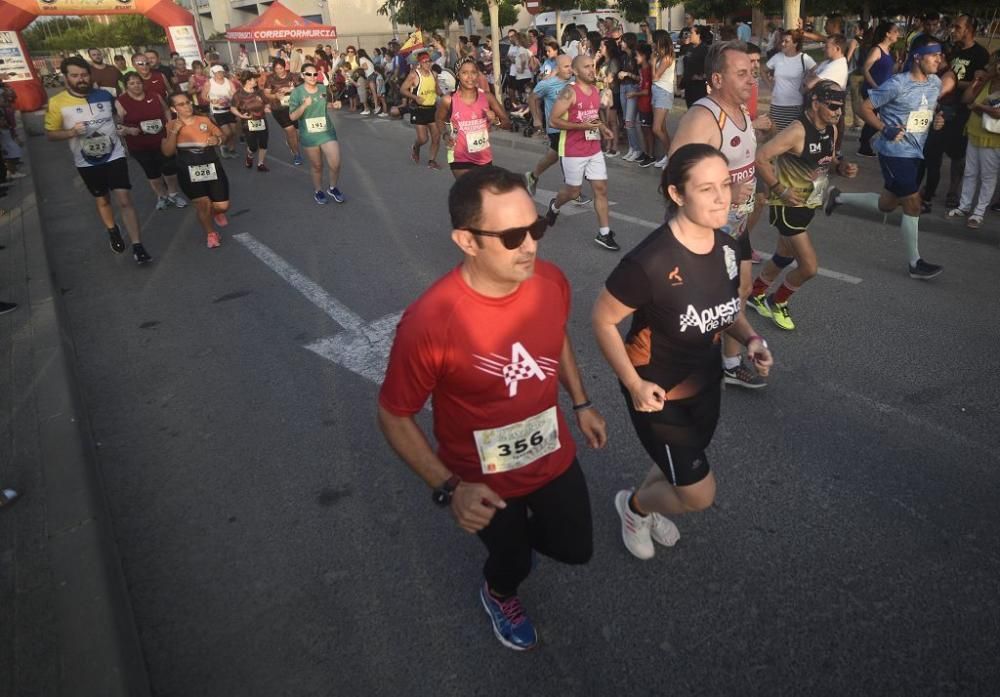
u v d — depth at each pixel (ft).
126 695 6.72
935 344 13.52
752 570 8.44
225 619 8.23
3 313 17.17
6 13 69.51
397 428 5.61
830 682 6.97
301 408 12.75
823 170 12.54
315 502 10.21
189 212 28.27
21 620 7.73
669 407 7.16
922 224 20.47
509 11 101.91
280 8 89.40
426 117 34.27
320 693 7.23
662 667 7.27
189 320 17.12
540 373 5.89
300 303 17.72
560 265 19.30
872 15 41.29
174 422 12.55
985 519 8.98
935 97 15.25
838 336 14.16
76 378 14.15
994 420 10.99
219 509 10.17
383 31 120.16
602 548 8.96
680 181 6.28
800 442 10.81
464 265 5.49
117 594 8.20
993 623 7.51
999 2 36.81
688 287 6.56
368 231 23.88
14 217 27.37
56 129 19.79
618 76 31.94
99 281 20.48
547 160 24.72
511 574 7.03
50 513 9.57
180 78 51.49
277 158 40.83
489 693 7.11
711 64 10.39
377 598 8.41
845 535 8.86
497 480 6.17
